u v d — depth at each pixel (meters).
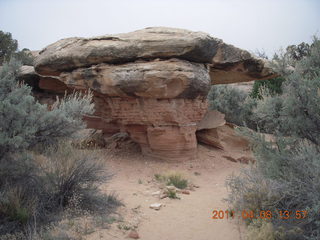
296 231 3.76
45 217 4.29
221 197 6.61
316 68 5.48
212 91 16.86
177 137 9.42
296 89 4.88
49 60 10.02
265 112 5.43
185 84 8.23
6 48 17.95
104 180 5.48
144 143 10.21
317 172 3.86
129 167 8.98
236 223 4.98
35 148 5.27
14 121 4.39
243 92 17.89
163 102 8.79
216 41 8.59
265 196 4.65
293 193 4.12
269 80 15.63
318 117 4.74
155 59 8.27
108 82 8.73
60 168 5.03
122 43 8.31
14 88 5.43
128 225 4.64
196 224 5.02
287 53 5.61
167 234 4.58
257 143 5.26
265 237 3.80
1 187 4.60
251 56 9.76
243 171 5.36
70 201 4.83
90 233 4.16
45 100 14.72
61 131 5.38
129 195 6.29
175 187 7.05
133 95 8.85
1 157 4.59
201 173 8.92
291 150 4.90
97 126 12.39
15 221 4.01
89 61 8.98
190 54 8.17
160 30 8.46
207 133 11.67
